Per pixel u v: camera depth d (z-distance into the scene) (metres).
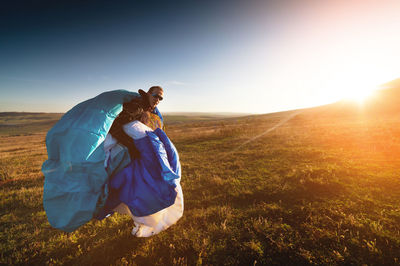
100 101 2.47
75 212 2.23
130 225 3.80
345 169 5.82
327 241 2.90
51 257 3.13
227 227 3.45
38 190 6.65
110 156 2.37
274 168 6.92
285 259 2.67
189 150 13.17
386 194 4.15
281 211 3.85
